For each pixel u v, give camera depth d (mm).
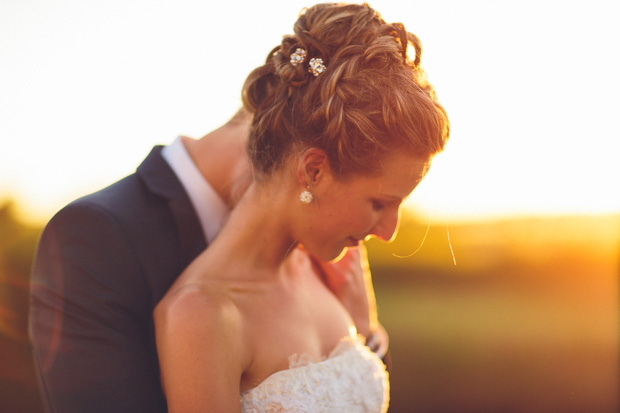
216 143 2170
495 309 7391
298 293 2109
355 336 2266
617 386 6508
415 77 1773
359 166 1708
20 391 7031
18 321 7070
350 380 2006
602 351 6828
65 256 1981
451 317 7410
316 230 1851
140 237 2016
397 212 1896
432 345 7184
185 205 2100
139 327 2023
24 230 7055
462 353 7129
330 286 2502
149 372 1996
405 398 6645
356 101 1695
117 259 1973
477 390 6723
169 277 2064
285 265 2145
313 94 1752
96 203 2012
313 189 1780
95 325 1930
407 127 1688
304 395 1874
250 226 1928
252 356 1840
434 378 6867
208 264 1854
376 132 1685
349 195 1774
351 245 1953
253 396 1827
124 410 1907
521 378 6684
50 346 1972
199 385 1643
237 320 1803
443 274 7516
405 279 7637
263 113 1857
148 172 2150
